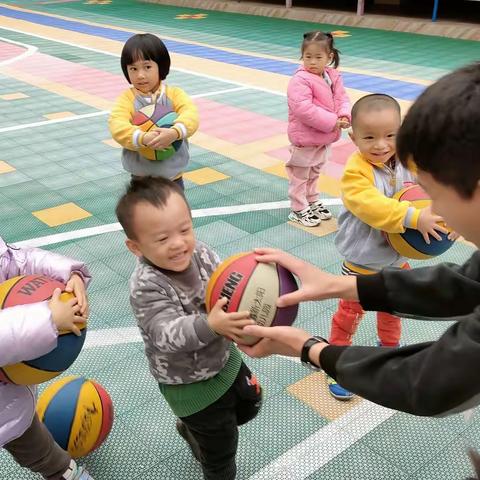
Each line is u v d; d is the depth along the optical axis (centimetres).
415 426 279
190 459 264
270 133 726
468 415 265
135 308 201
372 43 1339
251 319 177
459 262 423
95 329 357
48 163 638
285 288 186
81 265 216
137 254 207
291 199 493
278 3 1930
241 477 253
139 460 264
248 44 1334
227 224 491
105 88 952
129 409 294
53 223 496
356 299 182
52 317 183
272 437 274
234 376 215
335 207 523
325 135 462
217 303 182
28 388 208
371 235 281
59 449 232
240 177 594
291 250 447
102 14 1847
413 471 254
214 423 215
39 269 212
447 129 110
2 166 629
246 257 193
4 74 1048
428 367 127
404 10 1717
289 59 1159
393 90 891
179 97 429
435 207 124
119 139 403
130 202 194
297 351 159
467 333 124
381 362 138
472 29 1373
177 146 418
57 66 1110
